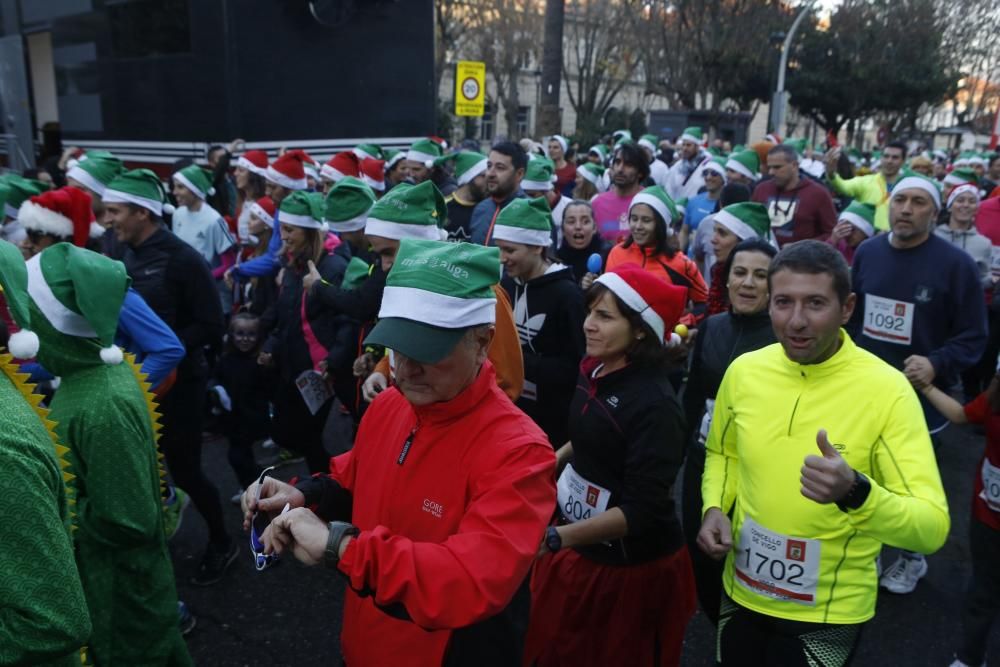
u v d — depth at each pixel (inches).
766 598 90.7
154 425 102.3
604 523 92.7
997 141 729.6
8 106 398.9
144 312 125.9
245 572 163.5
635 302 95.7
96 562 95.0
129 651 99.7
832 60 1249.4
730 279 126.7
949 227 254.2
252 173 279.7
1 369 70.0
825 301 84.3
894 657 142.3
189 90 336.5
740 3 1049.5
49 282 91.6
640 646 101.7
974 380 268.4
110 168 203.6
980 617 125.6
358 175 295.7
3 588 58.3
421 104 386.9
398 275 66.4
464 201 244.1
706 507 97.3
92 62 378.6
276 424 172.9
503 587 61.4
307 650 140.0
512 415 69.7
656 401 95.9
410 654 70.8
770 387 91.9
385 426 76.7
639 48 1200.8
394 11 371.6
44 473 62.0
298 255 173.9
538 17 1258.6
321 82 353.4
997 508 119.8
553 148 458.9
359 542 60.4
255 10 329.4
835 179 337.7
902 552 162.9
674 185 458.6
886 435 85.0
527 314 143.8
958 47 1332.4
